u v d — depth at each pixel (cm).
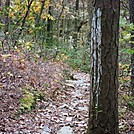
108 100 478
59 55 1736
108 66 472
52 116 708
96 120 485
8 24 1206
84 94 1005
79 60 1805
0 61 878
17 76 858
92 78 488
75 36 2372
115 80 480
